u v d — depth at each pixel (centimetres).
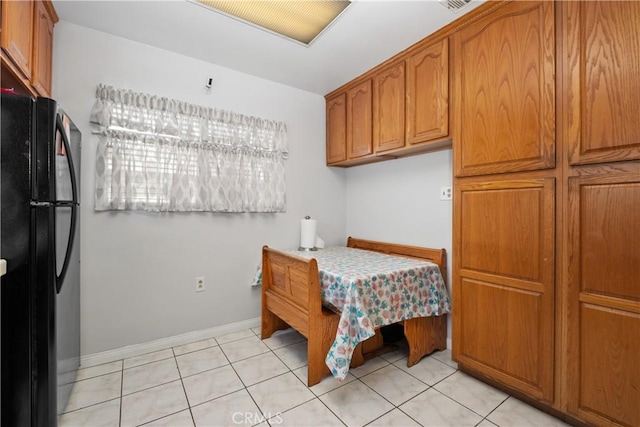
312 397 172
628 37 126
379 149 259
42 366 131
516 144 164
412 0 173
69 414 156
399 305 199
